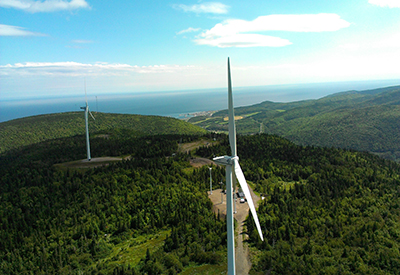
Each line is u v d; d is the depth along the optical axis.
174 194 89.31
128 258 59.25
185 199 85.81
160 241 66.19
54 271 57.06
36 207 81.44
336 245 62.75
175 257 56.53
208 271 52.38
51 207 81.56
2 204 83.31
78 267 58.41
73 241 67.44
